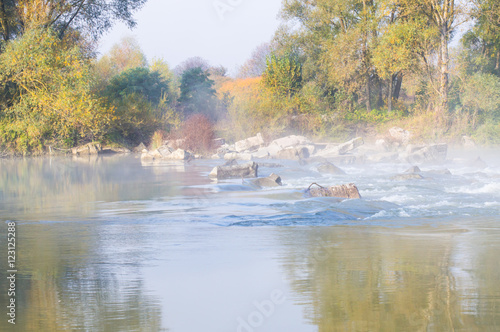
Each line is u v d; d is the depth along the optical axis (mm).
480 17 35875
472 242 6980
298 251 6469
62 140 34500
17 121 32656
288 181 16297
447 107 36219
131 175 19047
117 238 7500
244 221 8898
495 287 4793
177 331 3852
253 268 5613
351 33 43094
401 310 4203
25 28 34500
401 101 47438
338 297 4555
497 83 35594
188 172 20234
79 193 13594
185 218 9320
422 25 36375
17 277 5363
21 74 32438
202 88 47844
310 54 51188
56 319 4094
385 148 30984
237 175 18016
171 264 5848
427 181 15664
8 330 3855
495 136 33969
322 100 42688
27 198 12664
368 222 8773
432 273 5320
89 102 33156
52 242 7254
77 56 33781
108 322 4023
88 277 5340
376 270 5465
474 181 15352
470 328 3820
